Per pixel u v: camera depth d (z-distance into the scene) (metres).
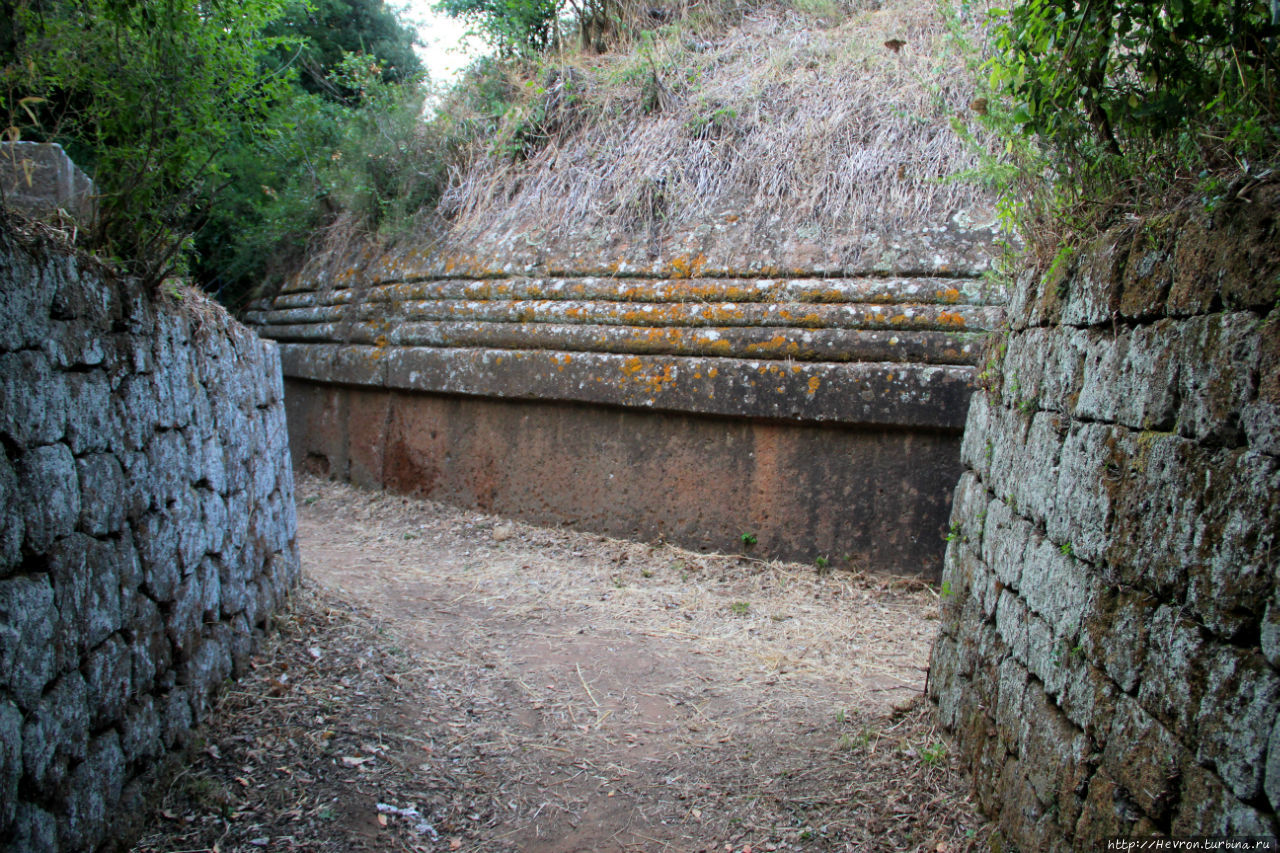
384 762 3.17
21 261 2.09
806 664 4.28
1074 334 2.34
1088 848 1.94
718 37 8.34
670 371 5.84
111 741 2.46
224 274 9.62
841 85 6.82
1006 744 2.54
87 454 2.38
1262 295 1.51
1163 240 1.88
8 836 1.95
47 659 2.14
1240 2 1.85
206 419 3.30
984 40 5.62
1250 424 1.53
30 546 2.10
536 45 9.84
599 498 6.35
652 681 4.06
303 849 2.64
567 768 3.25
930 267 5.41
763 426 5.71
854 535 5.50
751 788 3.07
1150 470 1.85
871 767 3.12
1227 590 1.55
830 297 5.56
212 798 2.79
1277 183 1.56
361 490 7.95
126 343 2.64
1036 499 2.51
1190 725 1.62
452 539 6.54
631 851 2.75
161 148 3.05
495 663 4.20
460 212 7.97
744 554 5.79
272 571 4.11
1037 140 2.91
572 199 7.16
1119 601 1.94
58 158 2.76
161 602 2.85
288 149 8.98
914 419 5.17
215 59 3.38
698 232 6.34
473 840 2.81
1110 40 2.21
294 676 3.67
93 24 2.96
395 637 4.34
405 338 7.40
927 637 4.66
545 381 6.38
